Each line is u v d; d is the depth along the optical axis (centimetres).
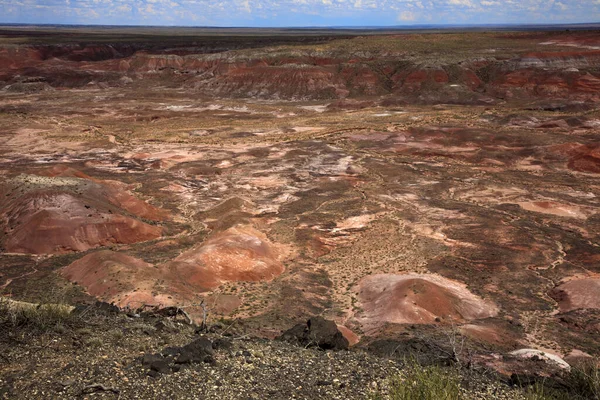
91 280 3797
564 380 1306
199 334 1426
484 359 2191
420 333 2958
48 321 1226
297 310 3528
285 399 1014
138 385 999
